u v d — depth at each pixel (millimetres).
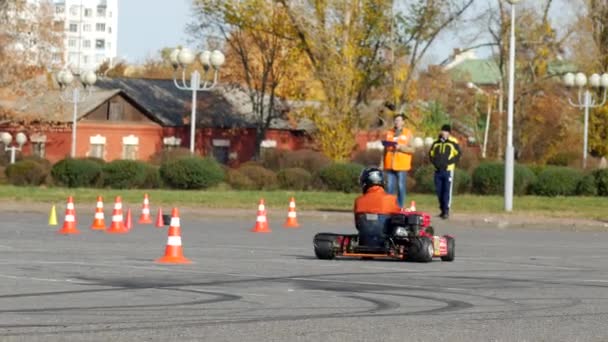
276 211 84750
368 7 161625
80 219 77375
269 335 25031
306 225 75625
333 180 121125
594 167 133750
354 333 25469
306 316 28328
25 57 184125
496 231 72625
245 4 164875
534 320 28109
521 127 194250
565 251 55312
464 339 24859
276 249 53156
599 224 75312
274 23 164875
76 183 122500
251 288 34969
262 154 160000
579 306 31250
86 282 36062
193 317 27875
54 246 52594
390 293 33938
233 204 90312
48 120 192250
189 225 73812
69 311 28797
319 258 46438
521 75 188375
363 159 152875
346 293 33781
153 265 42812
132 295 32625
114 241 56906
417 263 45375
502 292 34719
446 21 163625
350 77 161250
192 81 121312
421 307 30500
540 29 183500
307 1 161625
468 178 115875
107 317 27719
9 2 182000
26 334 24734
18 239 57094
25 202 90312
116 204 64875
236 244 56594
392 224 45375
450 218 78438
